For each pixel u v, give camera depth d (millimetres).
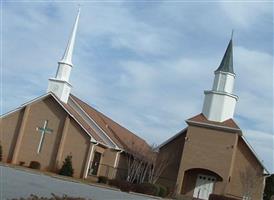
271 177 50562
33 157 41594
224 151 41188
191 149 41844
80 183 33406
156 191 37469
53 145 41469
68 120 41562
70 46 45094
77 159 40625
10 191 17359
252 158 42781
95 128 44438
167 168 43906
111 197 24453
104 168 42656
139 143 52844
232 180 42469
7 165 36281
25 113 42562
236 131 41219
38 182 23891
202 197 42062
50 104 42531
